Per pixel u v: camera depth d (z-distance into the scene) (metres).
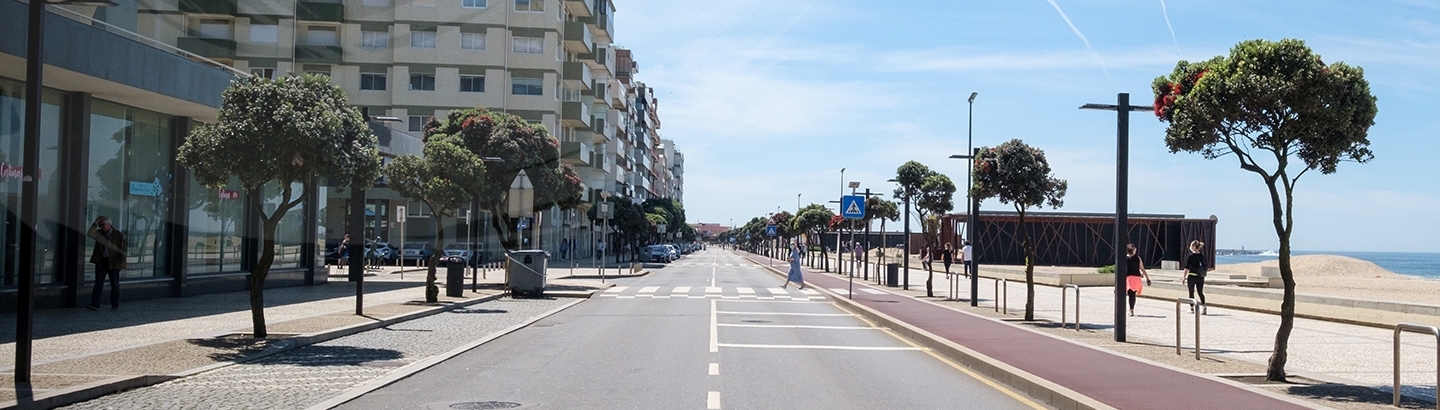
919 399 10.41
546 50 42.34
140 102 20.09
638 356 14.07
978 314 22.47
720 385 11.19
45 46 14.98
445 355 13.65
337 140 13.95
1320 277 48.75
